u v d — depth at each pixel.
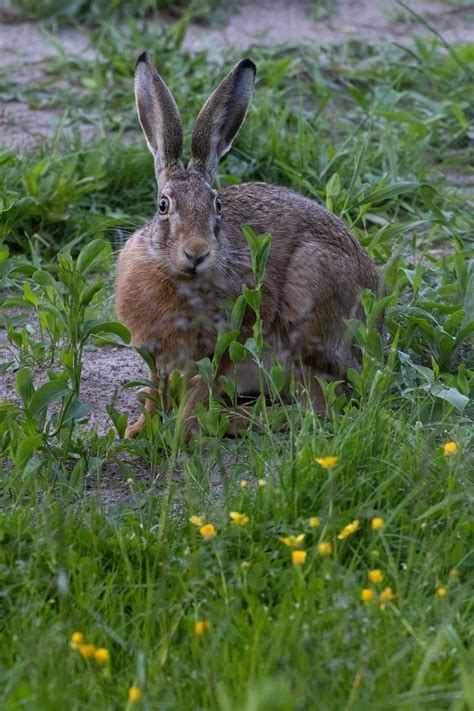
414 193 14.14
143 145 14.62
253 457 8.48
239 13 21.53
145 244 9.68
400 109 16.89
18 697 5.95
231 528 7.48
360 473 7.95
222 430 8.70
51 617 6.73
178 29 18.73
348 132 15.87
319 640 6.28
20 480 8.10
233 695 5.91
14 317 11.39
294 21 21.25
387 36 20.53
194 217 9.31
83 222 13.24
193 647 6.37
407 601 6.71
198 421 8.85
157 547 7.30
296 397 9.88
